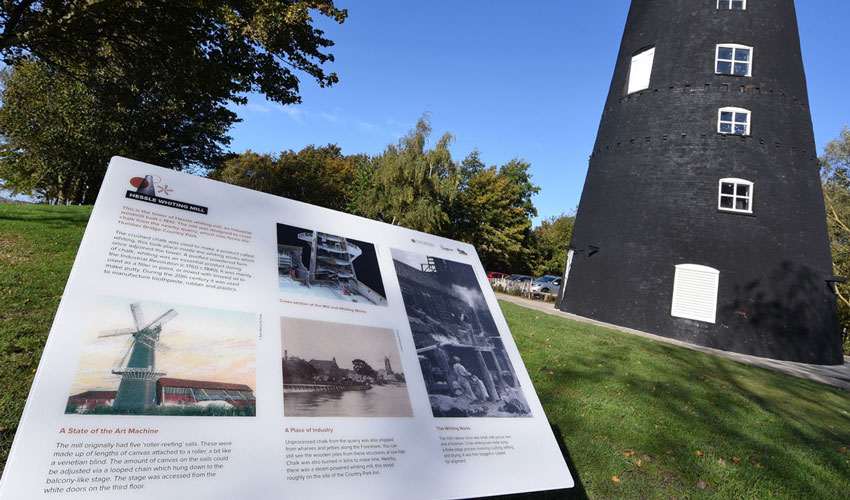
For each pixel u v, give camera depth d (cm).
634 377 677
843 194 2275
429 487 195
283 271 229
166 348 175
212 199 229
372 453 192
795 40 1565
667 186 1478
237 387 179
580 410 506
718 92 1476
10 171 2675
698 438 474
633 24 1738
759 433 517
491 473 215
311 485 171
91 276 176
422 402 224
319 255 248
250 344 193
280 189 4188
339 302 236
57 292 584
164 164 2812
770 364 1159
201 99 1095
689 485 381
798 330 1327
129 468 147
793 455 465
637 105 1612
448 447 214
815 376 1047
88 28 810
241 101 1077
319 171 4384
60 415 146
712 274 1376
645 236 1484
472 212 3831
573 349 812
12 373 374
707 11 1537
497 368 269
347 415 198
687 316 1382
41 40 833
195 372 175
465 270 320
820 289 1388
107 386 157
